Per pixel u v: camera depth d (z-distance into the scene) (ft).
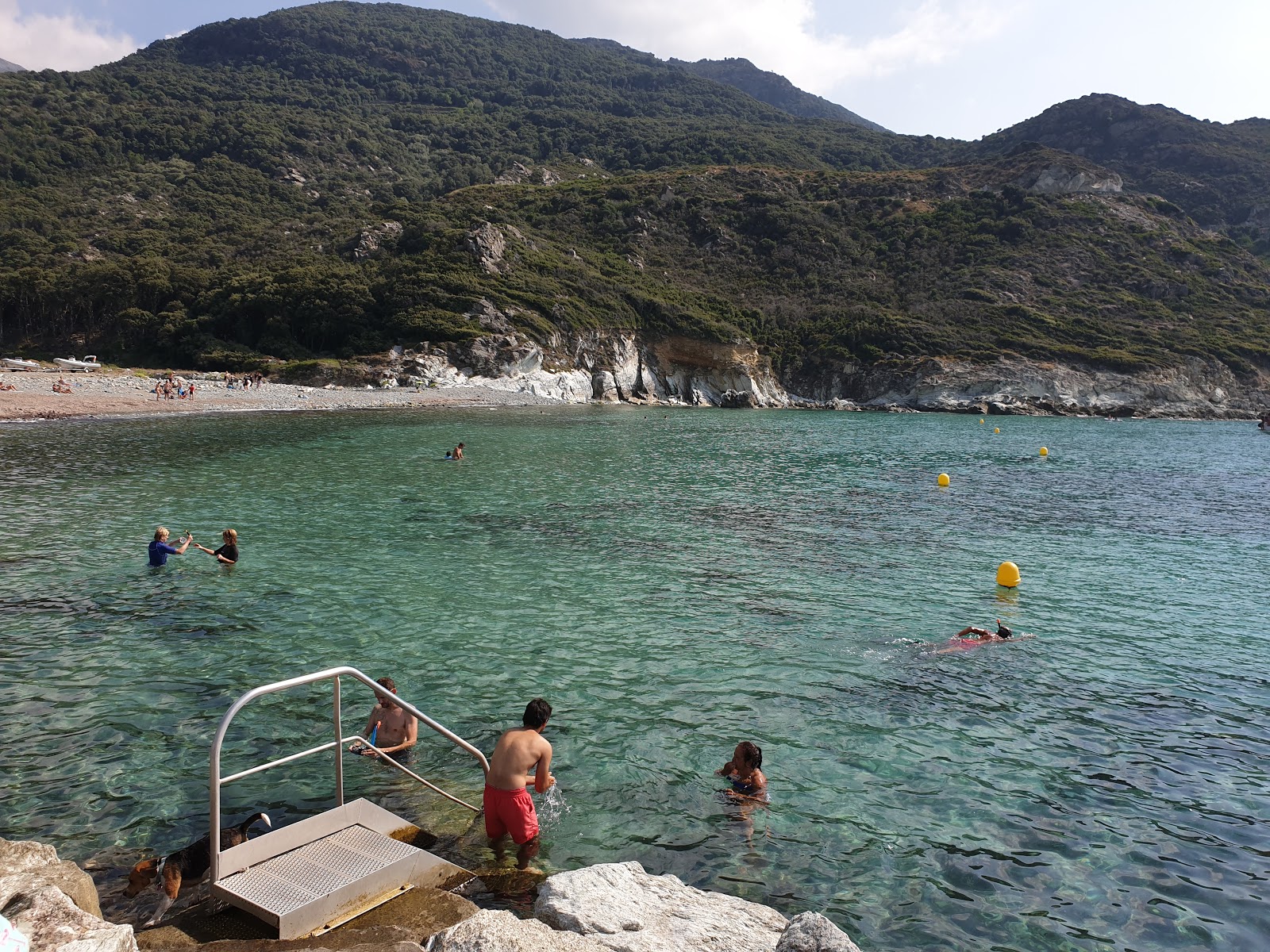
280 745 32.83
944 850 26.78
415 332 309.42
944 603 55.67
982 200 455.63
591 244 424.46
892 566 65.62
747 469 127.44
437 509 84.84
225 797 28.58
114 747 32.22
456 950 17.67
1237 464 150.92
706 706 37.86
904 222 445.78
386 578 58.23
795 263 425.69
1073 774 32.12
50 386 211.41
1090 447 186.50
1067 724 36.88
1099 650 46.93
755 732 35.24
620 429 197.36
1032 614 53.62
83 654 42.19
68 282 321.93
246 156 565.53
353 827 24.91
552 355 326.24
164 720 34.83
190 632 45.85
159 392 215.51
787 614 52.19
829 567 64.75
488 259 353.31
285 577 57.72
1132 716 37.88
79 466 106.63
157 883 22.80
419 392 274.57
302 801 28.50
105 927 16.48
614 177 508.12
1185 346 346.74
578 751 33.04
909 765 32.65
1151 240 421.59
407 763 31.63
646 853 26.11
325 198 535.19
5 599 51.06
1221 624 52.16
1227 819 29.04
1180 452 175.32
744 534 76.54
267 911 20.12
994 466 142.31
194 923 20.30
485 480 105.60
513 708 37.14
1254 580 63.46
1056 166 468.75
